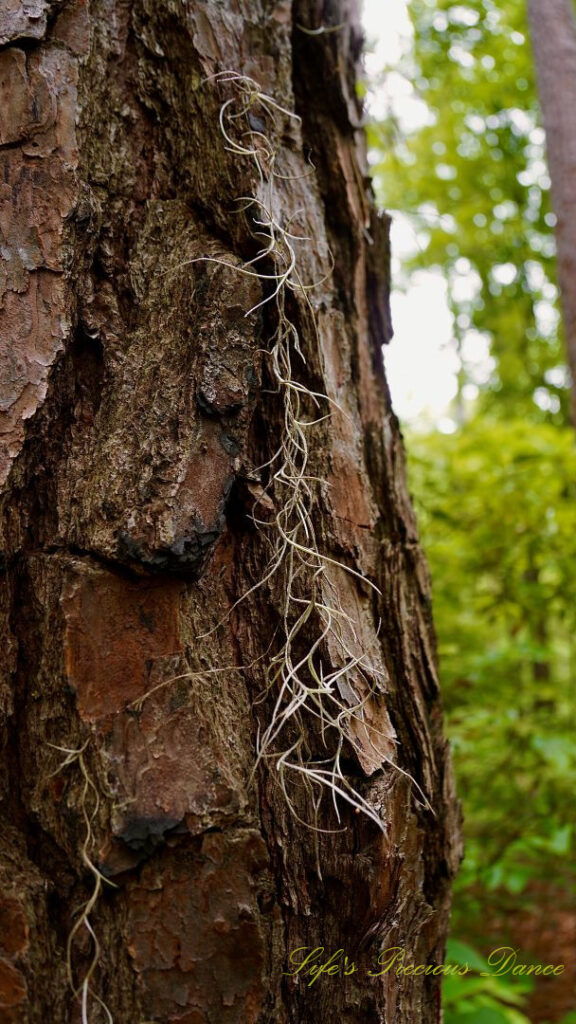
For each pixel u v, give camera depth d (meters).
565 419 4.71
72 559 0.84
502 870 2.36
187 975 0.78
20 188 0.90
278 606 0.94
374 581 1.08
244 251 0.96
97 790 0.79
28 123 0.91
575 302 2.22
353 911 0.87
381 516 1.20
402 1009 0.94
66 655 0.82
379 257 1.35
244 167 0.97
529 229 4.78
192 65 1.01
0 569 0.85
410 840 0.94
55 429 0.90
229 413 0.88
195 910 0.79
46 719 0.83
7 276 0.89
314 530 0.98
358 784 0.89
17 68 0.91
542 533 2.70
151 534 0.81
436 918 1.10
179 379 0.88
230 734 0.88
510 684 2.82
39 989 0.77
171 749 0.81
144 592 0.85
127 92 1.00
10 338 0.88
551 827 2.44
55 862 0.81
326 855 0.88
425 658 1.18
